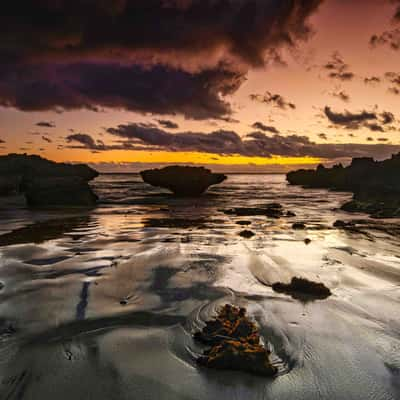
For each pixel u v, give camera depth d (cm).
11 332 576
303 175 8512
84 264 1014
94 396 406
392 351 511
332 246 1302
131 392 413
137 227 1819
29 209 2766
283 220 2173
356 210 2738
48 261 1048
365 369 462
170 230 1712
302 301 718
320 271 949
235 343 498
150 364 475
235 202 3650
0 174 4119
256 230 1720
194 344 534
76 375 448
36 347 523
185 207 3069
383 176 4053
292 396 406
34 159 4641
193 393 411
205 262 1042
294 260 1075
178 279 870
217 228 1792
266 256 1127
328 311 665
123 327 593
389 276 902
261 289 798
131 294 761
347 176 6194
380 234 1600
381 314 652
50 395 409
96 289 793
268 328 588
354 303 708
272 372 446
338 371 457
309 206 3244
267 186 8031
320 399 401
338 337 555
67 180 3231
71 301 718
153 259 1077
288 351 510
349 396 406
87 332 574
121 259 1077
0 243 1343
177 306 692
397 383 432
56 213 2505
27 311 664
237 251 1204
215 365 461
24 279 866
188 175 4588
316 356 495
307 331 577
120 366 469
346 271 948
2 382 436
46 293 765
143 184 7981
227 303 709
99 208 2914
